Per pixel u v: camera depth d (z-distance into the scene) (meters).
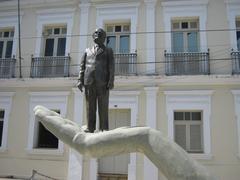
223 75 12.52
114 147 4.39
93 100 5.50
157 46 13.47
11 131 13.87
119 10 14.07
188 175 3.88
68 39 14.33
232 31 13.14
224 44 13.08
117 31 14.34
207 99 12.61
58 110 13.73
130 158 12.54
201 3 13.51
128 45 14.10
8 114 14.05
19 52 14.54
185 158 3.99
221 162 12.06
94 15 14.30
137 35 13.72
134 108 12.95
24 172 13.31
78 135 4.65
